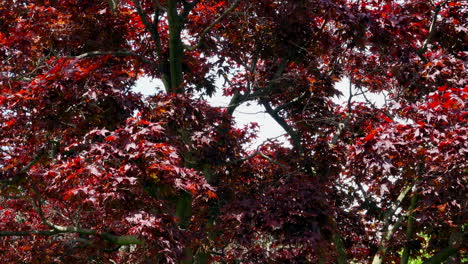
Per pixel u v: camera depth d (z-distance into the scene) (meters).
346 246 13.68
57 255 10.42
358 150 8.44
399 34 10.22
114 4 10.50
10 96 7.61
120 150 7.31
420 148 8.44
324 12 10.81
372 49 11.20
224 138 10.92
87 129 8.88
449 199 10.20
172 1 10.28
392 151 8.27
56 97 8.07
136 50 12.35
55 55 10.29
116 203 7.61
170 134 8.93
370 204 13.83
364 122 13.27
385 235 12.27
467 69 10.06
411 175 10.21
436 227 11.85
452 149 7.65
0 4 9.35
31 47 10.04
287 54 12.27
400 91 11.94
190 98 9.67
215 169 11.54
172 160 7.56
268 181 12.89
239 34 12.35
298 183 10.46
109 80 8.42
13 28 9.38
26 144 9.15
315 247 9.14
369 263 14.54
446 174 9.40
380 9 10.38
